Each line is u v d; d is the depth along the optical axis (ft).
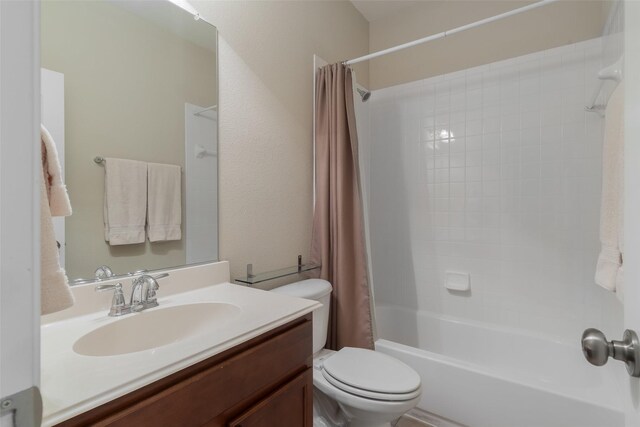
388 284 8.20
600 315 5.78
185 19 4.14
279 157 5.53
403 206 7.98
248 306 3.33
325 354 5.25
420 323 7.47
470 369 4.84
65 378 1.93
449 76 7.32
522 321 6.53
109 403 1.84
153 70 3.81
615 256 3.54
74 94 3.18
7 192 0.87
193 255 4.20
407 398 3.85
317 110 6.18
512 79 6.59
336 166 5.95
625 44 1.76
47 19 3.02
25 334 0.91
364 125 8.25
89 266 3.26
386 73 8.32
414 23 7.91
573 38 6.10
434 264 7.58
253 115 5.05
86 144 3.26
